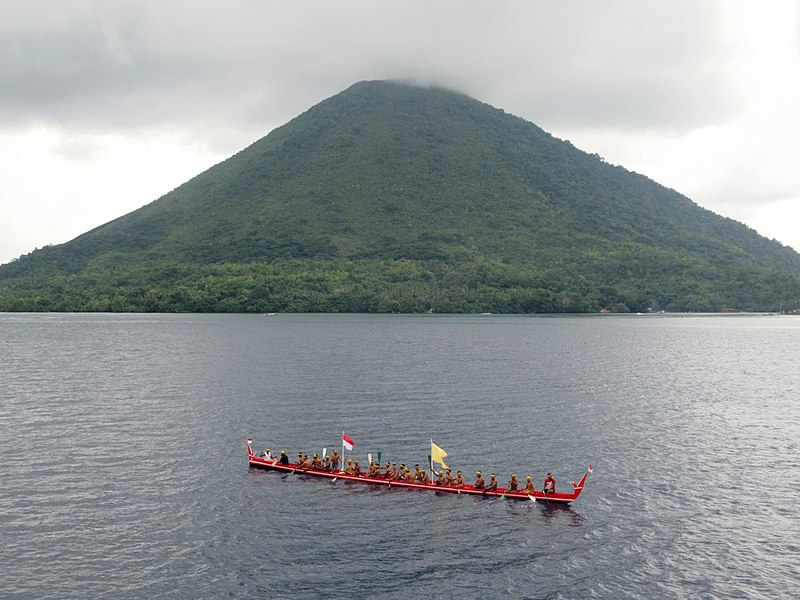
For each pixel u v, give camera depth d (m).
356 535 45.50
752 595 38.69
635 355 152.38
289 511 49.47
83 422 75.31
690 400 93.12
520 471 59.25
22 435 69.31
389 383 102.62
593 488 55.03
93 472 57.47
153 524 46.75
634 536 45.91
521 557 42.69
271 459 59.72
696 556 43.09
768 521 48.50
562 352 154.75
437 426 73.75
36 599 37.19
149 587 38.56
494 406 85.00
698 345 182.75
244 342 173.00
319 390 95.81
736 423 78.44
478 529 46.78
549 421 77.19
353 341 177.00
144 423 74.88
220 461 61.03
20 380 106.19
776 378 118.06
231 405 84.75
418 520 48.22
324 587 38.75
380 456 60.75
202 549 43.09
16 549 42.81
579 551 43.62
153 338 185.62
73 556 42.00
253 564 41.25
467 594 38.22
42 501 50.66
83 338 185.62
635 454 64.69
